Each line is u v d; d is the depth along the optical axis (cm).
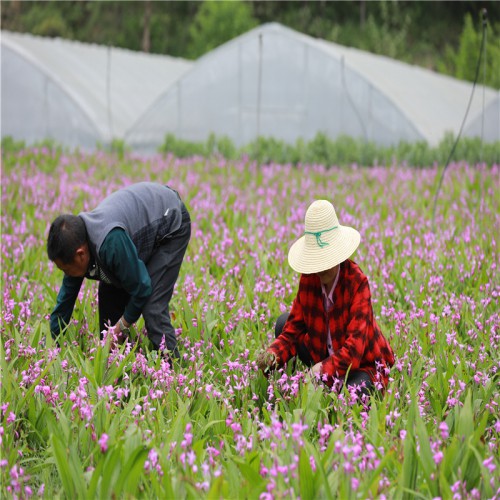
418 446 512
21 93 3328
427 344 740
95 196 1734
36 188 1780
